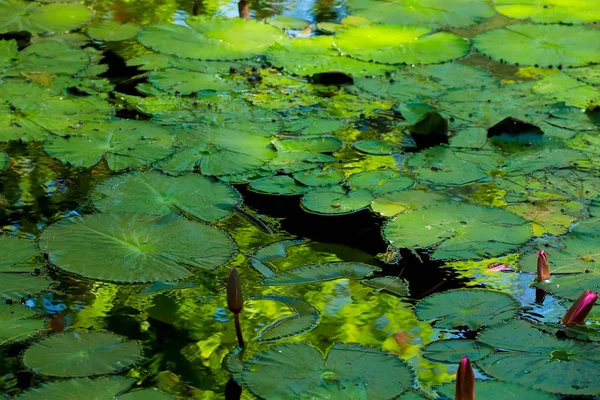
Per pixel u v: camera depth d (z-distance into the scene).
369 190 3.50
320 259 2.98
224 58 5.04
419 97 4.57
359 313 2.65
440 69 4.96
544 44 5.31
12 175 3.57
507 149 3.96
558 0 6.18
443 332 2.54
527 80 4.84
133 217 3.18
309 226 3.21
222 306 2.68
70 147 3.81
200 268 2.89
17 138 3.88
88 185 3.50
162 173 3.56
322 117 4.29
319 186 3.54
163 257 2.93
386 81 4.79
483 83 4.75
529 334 2.50
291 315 2.63
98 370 2.31
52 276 2.79
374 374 2.30
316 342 2.49
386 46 5.27
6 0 5.70
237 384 2.28
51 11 5.62
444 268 2.93
